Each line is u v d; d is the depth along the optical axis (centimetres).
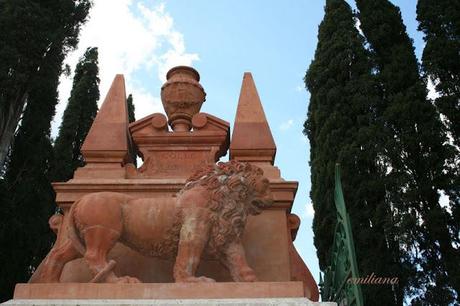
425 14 1541
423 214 1251
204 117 529
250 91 564
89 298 362
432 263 1222
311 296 454
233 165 423
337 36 1672
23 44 1313
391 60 1598
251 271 390
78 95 1844
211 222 396
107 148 505
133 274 431
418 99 1409
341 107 1510
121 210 403
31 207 1301
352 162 1368
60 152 1650
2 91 1325
